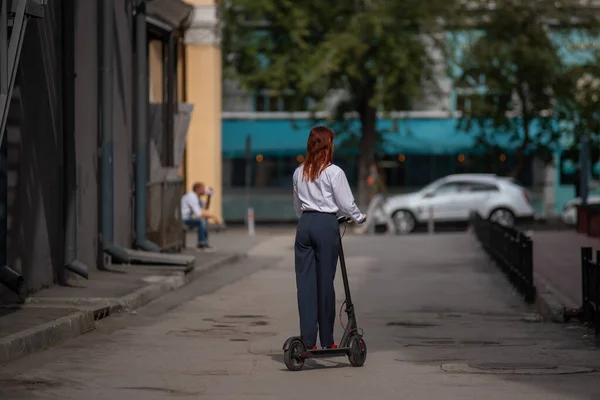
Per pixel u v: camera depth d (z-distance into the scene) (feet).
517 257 70.85
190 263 75.20
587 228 130.31
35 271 58.54
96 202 71.72
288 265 93.56
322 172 37.78
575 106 192.03
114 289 61.36
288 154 212.84
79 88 67.51
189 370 37.17
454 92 215.31
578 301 60.59
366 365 38.63
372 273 86.58
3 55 45.47
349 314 38.50
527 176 218.79
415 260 100.17
